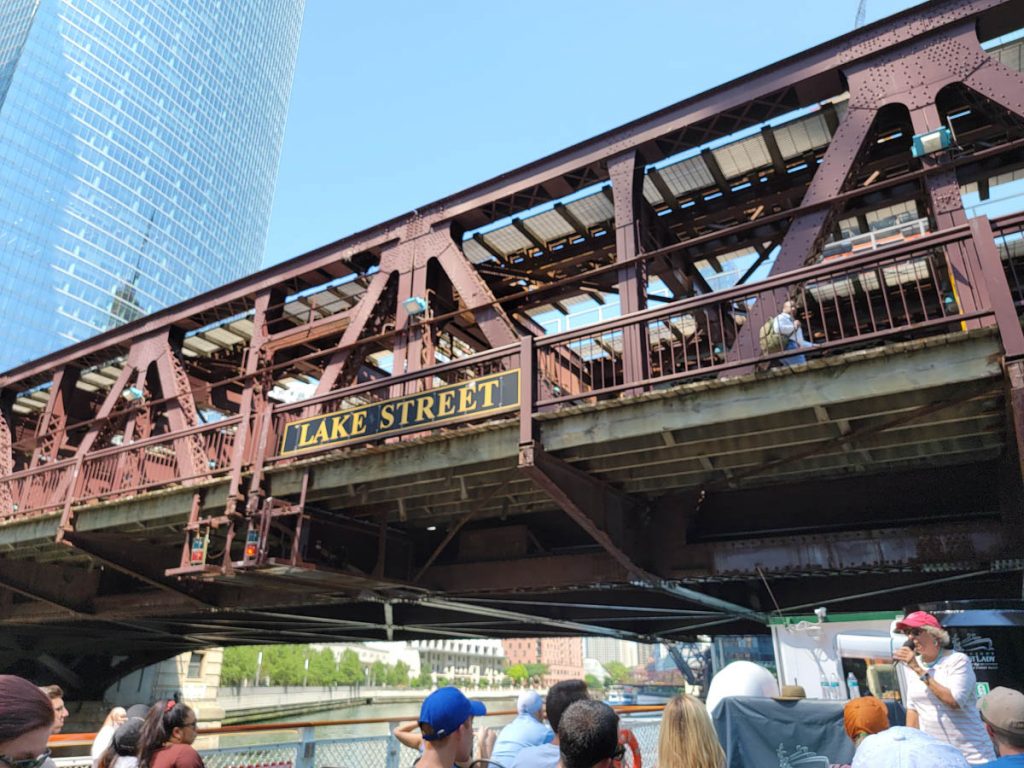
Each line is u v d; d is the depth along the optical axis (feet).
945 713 14.30
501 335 36.27
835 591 35.14
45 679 87.45
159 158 412.57
